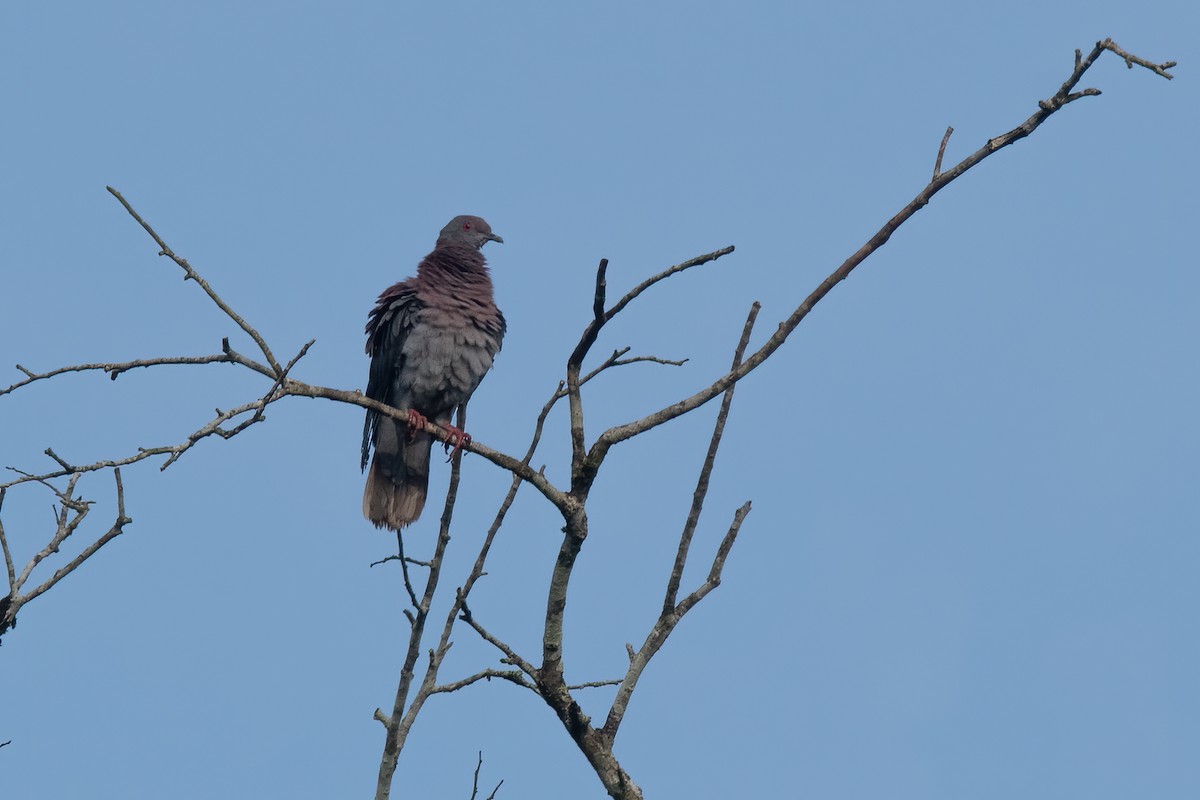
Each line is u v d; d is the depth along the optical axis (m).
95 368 9.59
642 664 9.88
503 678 10.05
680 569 10.00
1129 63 9.28
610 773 9.55
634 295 9.59
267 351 10.09
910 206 9.83
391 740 9.89
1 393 9.44
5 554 10.04
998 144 9.66
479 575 10.09
